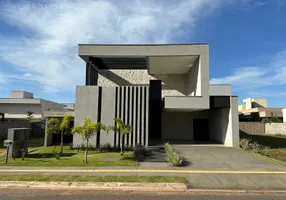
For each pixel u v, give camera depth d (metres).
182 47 13.45
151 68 16.53
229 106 13.72
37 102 33.84
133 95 12.95
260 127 27.75
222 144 14.54
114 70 18.23
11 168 7.45
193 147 12.95
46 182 5.91
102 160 8.90
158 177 6.33
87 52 13.69
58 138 15.41
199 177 6.47
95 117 12.67
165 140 16.98
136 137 12.58
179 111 17.20
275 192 5.50
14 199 4.89
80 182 5.90
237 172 7.03
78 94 12.91
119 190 5.54
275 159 9.35
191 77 16.17
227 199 4.98
